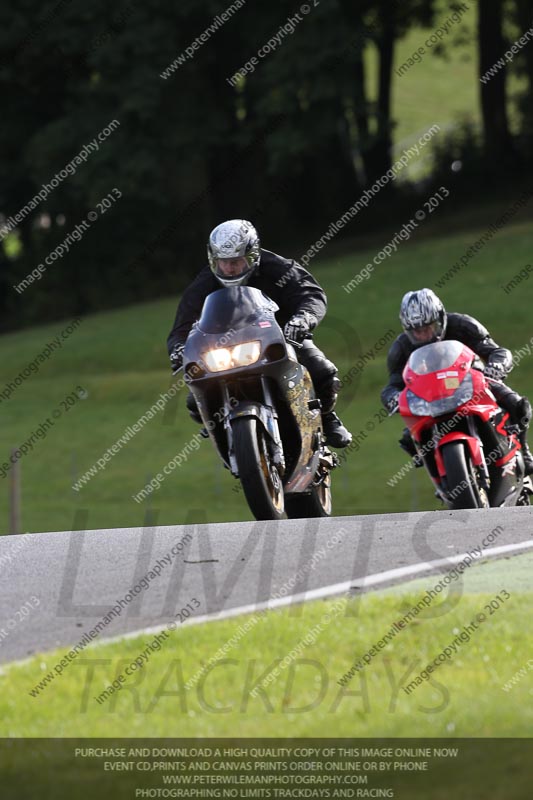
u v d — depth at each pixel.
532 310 115.38
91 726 16.27
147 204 155.25
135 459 96.81
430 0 174.12
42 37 144.75
